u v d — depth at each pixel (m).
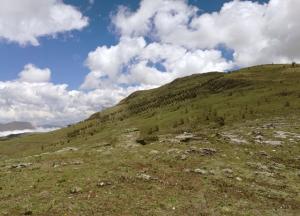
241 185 37.16
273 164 47.19
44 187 34.25
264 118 118.88
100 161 45.50
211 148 53.19
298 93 163.00
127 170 40.00
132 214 27.45
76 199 30.30
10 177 39.12
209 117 159.00
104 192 32.28
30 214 27.19
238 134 70.25
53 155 57.38
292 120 98.06
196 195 32.75
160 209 28.78
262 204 31.75
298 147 57.97
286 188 37.62
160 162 45.62
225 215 28.20
